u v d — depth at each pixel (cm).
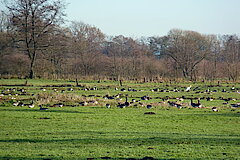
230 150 2058
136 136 2452
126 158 1828
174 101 4912
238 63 9669
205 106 4488
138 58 10138
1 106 4231
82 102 4403
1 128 2764
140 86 7762
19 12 8962
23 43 9706
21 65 9906
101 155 1895
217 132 2686
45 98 4728
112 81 8719
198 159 1828
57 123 3034
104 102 4691
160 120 3262
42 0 9019
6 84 7388
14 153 1934
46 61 9994
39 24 9169
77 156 1869
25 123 3014
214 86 8006
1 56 9525
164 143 2234
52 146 2127
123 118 3366
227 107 4397
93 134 2520
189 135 2520
